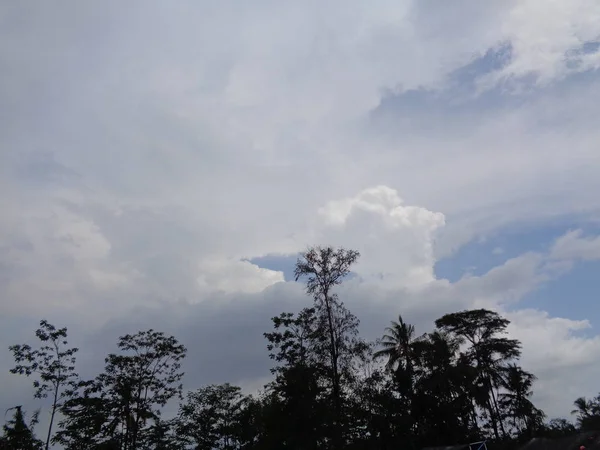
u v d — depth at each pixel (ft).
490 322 181.27
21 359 124.36
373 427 131.23
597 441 54.44
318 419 117.29
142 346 142.00
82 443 125.90
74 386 128.77
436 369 155.12
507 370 173.58
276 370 126.93
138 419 133.08
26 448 120.47
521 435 162.71
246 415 159.02
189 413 162.81
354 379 132.87
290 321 133.28
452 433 141.18
